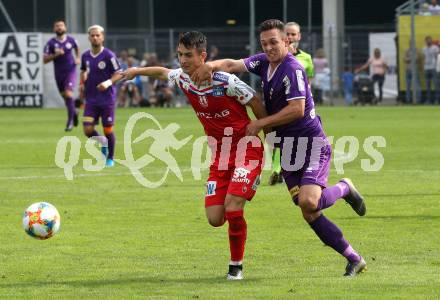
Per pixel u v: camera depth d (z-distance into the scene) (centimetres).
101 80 4156
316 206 1969
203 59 1978
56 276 2036
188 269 2097
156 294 1847
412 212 2844
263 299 1789
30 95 8800
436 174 3769
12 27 9750
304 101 1988
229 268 1998
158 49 9219
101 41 4166
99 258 2228
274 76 2005
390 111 7869
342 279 1964
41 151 4819
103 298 1820
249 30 9556
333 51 9106
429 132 5741
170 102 8888
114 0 10325
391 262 2142
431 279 1952
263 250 2306
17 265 2155
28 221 2138
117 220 2759
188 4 10469
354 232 2523
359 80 8812
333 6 9762
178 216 2825
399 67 8694
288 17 10150
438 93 8681
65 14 10156
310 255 2242
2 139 5531
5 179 3709
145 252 2294
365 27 9212
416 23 8569
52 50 5856
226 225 2662
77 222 2728
